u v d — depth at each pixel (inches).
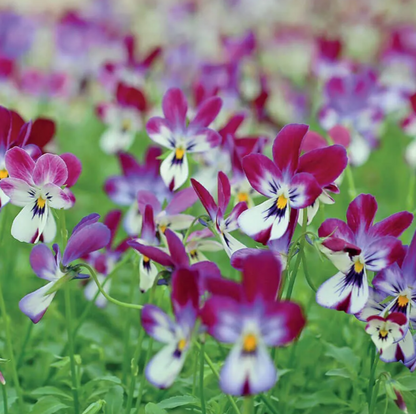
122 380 34.3
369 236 29.7
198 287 27.7
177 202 32.3
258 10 88.3
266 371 27.1
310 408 33.4
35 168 29.8
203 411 30.8
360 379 33.2
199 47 81.3
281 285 30.1
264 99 45.9
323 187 30.1
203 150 32.9
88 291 35.4
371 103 45.7
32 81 58.2
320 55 58.1
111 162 58.3
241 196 34.1
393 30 75.4
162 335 27.9
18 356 34.6
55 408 31.5
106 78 50.6
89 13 85.8
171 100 32.8
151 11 87.3
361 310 29.5
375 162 61.8
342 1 90.9
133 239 31.5
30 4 97.4
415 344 29.9
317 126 65.1
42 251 29.7
